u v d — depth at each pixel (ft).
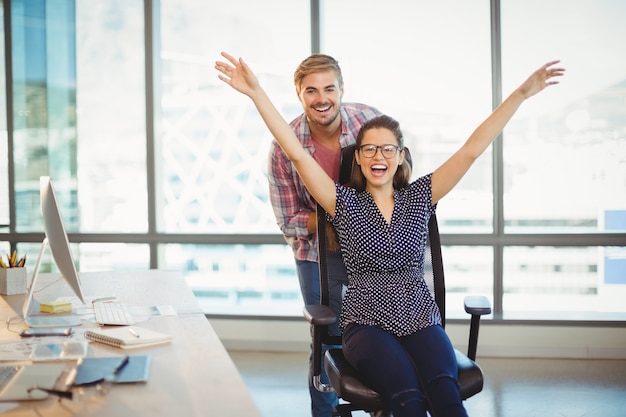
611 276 16.26
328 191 8.61
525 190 16.39
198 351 6.21
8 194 17.98
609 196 16.17
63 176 17.84
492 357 16.16
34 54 17.75
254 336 16.96
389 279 8.31
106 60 17.61
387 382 7.13
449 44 16.48
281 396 13.29
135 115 17.62
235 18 17.19
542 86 8.81
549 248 16.37
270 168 10.37
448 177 8.73
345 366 7.74
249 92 8.38
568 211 16.30
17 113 17.85
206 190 17.52
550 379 14.39
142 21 17.47
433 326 8.02
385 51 16.65
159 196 17.62
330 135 10.22
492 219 16.52
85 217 17.83
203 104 17.43
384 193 8.79
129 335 6.55
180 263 17.57
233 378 5.37
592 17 16.05
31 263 17.99
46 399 4.84
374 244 8.35
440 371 7.22
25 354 6.05
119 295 9.23
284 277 17.40
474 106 16.48
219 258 17.49
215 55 17.29
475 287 16.57
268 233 17.29
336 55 16.75
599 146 16.16
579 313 16.34
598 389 13.69
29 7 17.70
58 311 8.11
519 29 16.24
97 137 17.72
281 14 17.01
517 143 16.34
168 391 5.03
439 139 16.60
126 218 17.75
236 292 17.49
